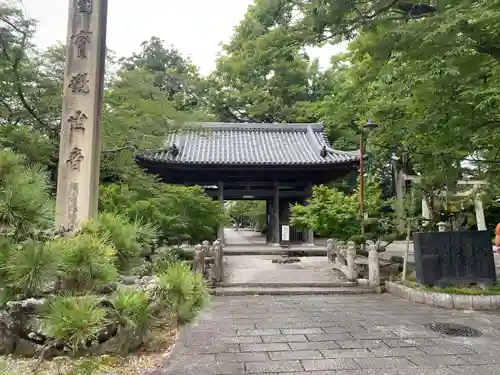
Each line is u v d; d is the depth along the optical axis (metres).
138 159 15.36
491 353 4.80
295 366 4.38
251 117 29.62
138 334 2.80
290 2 7.21
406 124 9.23
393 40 6.83
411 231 10.16
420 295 7.87
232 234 31.44
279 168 16.81
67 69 4.95
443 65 6.50
